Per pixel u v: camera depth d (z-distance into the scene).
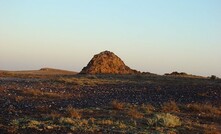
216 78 52.12
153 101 28.34
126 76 51.72
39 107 21.86
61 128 15.98
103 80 45.41
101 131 15.79
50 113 19.80
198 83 43.78
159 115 18.23
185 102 28.45
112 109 22.11
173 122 17.34
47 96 28.48
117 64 62.91
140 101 27.98
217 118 20.89
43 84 39.34
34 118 18.16
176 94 33.78
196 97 32.22
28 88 33.22
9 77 55.47
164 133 15.81
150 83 43.38
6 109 20.86
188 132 16.44
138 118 18.88
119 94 32.78
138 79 47.91
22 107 22.08
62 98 27.97
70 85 39.34
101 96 30.70
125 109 22.11
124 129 16.33
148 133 15.68
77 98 28.45
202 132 16.58
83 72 60.81
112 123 17.28
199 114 21.89
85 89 35.84
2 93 29.22
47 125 16.30
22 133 15.09
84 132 15.53
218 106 26.53
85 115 19.42
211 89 37.81
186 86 40.62
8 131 15.19
